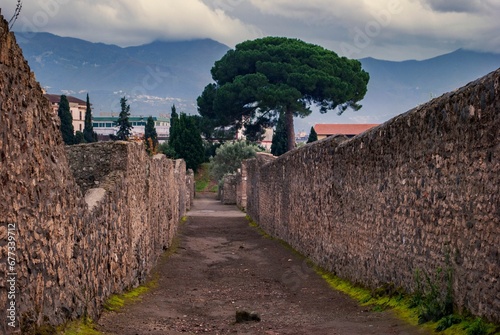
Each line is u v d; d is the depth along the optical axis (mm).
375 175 16125
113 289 14805
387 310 13289
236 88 72625
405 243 13883
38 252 9031
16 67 8391
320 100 73500
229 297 17125
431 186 12469
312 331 11812
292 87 70438
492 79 9938
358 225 17625
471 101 10680
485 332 9461
